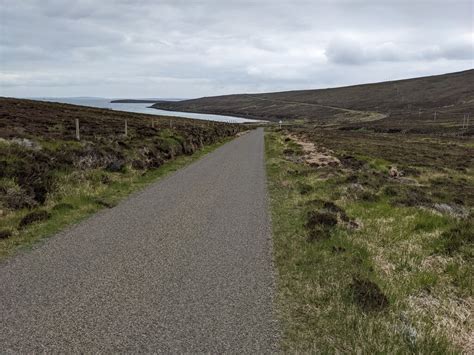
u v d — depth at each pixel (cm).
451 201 1475
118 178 1510
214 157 2605
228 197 1274
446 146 5791
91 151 1642
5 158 1228
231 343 437
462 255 712
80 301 529
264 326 476
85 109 6206
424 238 816
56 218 955
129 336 445
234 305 528
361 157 2800
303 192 1368
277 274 640
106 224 923
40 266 652
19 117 2997
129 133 2769
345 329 474
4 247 741
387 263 703
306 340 449
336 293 565
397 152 4038
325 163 2356
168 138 2806
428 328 482
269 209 1116
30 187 1102
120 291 563
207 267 664
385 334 462
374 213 1045
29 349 415
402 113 18912
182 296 551
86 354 409
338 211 1077
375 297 545
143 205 1135
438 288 605
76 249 743
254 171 1938
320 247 775
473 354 442
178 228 902
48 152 1465
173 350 421
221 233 868
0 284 577
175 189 1399
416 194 1380
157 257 707
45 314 491
